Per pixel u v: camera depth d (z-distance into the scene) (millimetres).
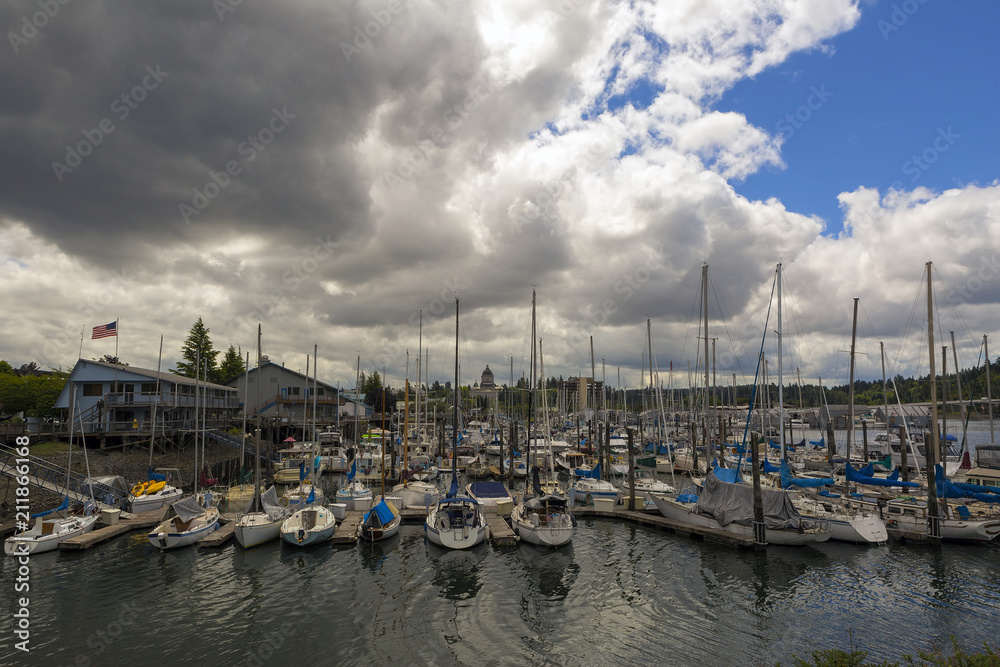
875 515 33281
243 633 20078
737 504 32500
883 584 24828
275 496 36531
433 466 59438
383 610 22188
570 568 27375
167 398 58781
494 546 30984
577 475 56938
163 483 39281
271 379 88812
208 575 25984
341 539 31109
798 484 36312
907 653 18594
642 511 39500
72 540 29578
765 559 28562
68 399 56281
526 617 21625
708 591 24250
